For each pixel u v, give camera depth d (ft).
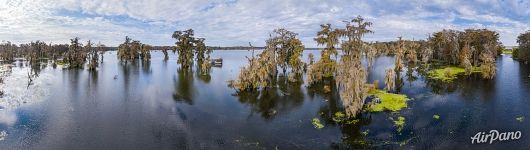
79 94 213.25
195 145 118.42
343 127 135.74
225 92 215.92
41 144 119.55
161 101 190.19
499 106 166.50
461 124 137.59
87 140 123.44
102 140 123.44
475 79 257.55
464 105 169.07
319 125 138.72
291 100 187.73
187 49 399.65
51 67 416.87
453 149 111.65
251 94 206.90
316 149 113.91
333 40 266.77
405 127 134.21
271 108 170.40
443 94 197.88
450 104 171.01
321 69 256.52
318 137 125.18
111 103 185.06
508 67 342.23
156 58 643.86
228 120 149.38
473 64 346.54
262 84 217.77
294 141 121.39
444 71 309.83
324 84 237.25
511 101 176.96
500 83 236.02
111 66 431.43
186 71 356.18
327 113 157.07
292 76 253.85
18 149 115.03
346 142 119.65
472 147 112.78
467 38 351.67
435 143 117.29
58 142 121.49
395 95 190.70
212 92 216.74
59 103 185.26
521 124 136.46
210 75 313.12
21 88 237.45
